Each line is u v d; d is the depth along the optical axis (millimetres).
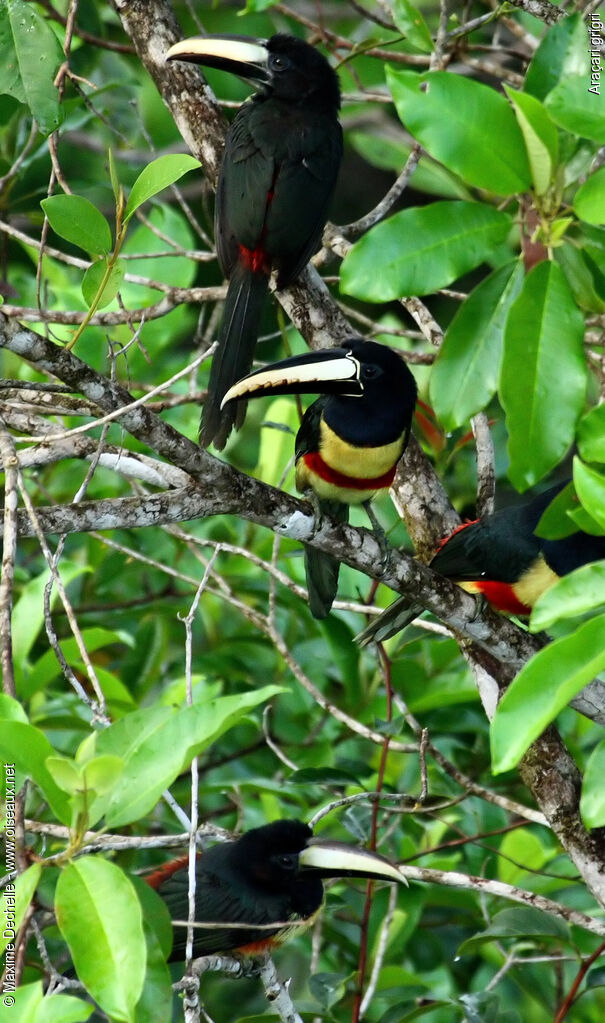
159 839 7758
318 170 10164
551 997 10055
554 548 9242
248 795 11383
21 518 7199
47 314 9484
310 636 12055
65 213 6863
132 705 10164
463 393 7598
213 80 15672
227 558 12195
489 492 9812
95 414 7711
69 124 12352
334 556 8250
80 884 5367
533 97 6930
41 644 11602
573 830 8547
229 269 10367
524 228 7535
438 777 10766
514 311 6945
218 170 10547
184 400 10312
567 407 6910
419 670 10578
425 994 9414
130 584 12547
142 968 5152
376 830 9375
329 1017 8664
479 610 8516
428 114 6953
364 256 7188
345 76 15039
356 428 9016
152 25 10625
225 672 11391
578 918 8562
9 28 8688
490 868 10367
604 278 7457
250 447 13961
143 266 12609
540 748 8648
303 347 13242
